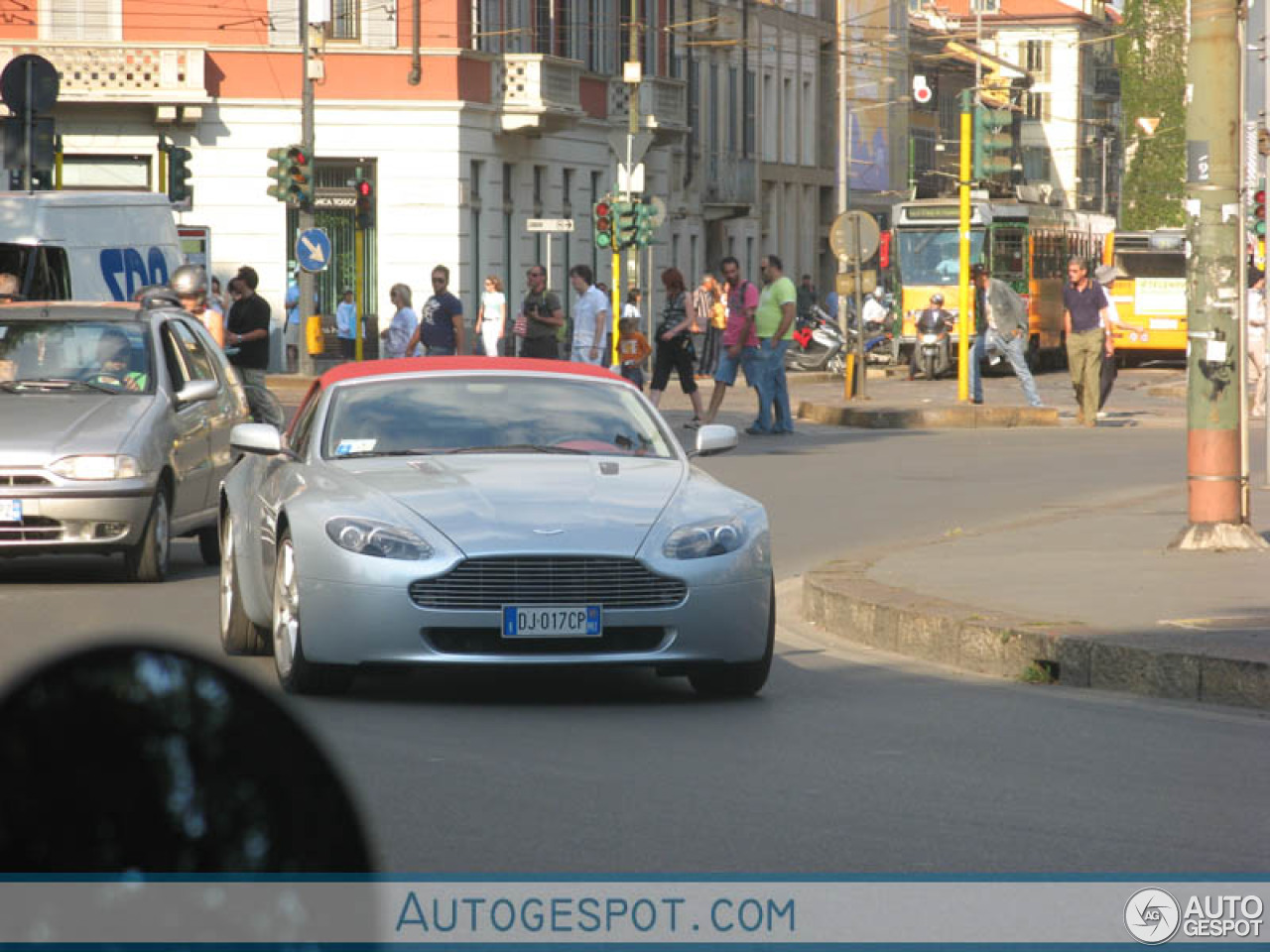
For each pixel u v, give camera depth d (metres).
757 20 132.38
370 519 15.71
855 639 20.20
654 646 15.80
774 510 32.97
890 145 161.75
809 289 106.81
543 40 97.50
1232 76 23.75
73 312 27.02
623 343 53.53
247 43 87.06
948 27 179.50
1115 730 14.63
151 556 24.83
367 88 87.94
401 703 15.80
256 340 39.19
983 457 44.25
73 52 84.69
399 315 64.62
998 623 18.05
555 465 17.12
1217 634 17.20
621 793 11.96
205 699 2.91
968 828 11.00
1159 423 57.22
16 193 41.12
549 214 97.56
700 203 120.88
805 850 10.37
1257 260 56.44
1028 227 97.69
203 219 87.12
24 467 24.09
